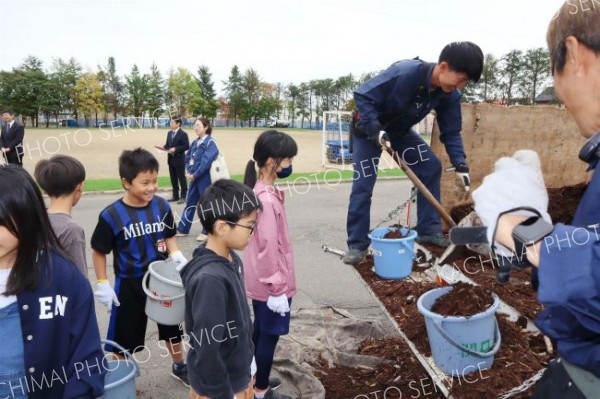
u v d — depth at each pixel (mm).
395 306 2896
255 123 82125
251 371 2432
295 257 6324
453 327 2219
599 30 1043
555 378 1298
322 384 3127
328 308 4375
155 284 2877
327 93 81375
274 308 2703
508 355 2414
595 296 993
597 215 1084
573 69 1096
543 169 4117
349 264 3445
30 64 58656
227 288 2074
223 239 2100
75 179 2645
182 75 64875
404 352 3412
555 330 1256
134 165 2938
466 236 1224
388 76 3131
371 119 3111
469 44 2957
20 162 11039
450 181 3857
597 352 1139
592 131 1125
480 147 3889
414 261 3418
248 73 82562
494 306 2268
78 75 55469
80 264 2586
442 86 3084
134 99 59500
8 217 1526
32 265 1598
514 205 1118
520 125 3941
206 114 70562
